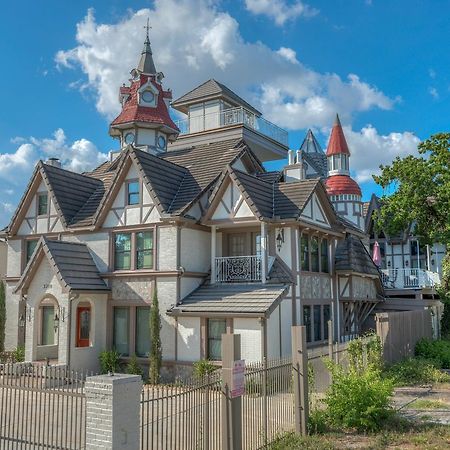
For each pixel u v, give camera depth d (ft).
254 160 84.89
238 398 31.50
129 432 25.84
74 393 28.58
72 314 67.15
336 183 127.03
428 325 83.87
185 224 69.10
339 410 39.70
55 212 80.33
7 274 84.33
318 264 77.20
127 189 73.15
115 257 73.15
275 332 64.95
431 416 43.39
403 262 133.18
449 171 85.56
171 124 114.01
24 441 31.45
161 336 67.72
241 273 69.10
